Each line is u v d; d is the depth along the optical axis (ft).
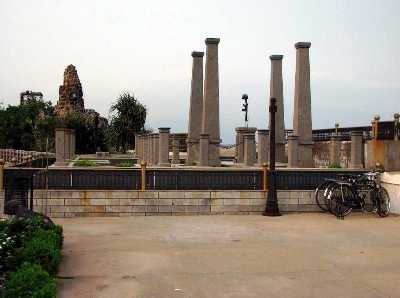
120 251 32.27
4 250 25.93
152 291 23.36
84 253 31.58
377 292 23.53
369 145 61.31
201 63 100.58
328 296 22.82
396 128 58.80
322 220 46.14
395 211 49.73
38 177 47.57
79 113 220.43
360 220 46.29
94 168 48.39
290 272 27.07
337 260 30.07
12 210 35.29
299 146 86.48
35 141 175.52
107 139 217.36
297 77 87.61
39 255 24.72
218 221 45.34
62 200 47.55
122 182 48.75
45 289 19.26
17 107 205.87
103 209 48.11
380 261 29.86
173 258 30.27
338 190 48.62
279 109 93.61
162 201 48.78
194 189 49.32
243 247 33.76
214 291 23.41
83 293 22.94
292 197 50.47
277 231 40.27
